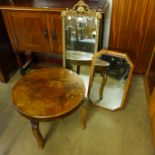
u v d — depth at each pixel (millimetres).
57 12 1602
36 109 1104
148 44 1811
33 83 1304
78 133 1511
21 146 1428
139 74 2121
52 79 1344
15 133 1531
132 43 1829
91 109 1728
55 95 1200
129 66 1529
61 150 1389
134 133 1501
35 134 1263
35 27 1769
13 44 1981
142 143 1423
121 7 1612
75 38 1634
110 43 1882
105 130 1531
